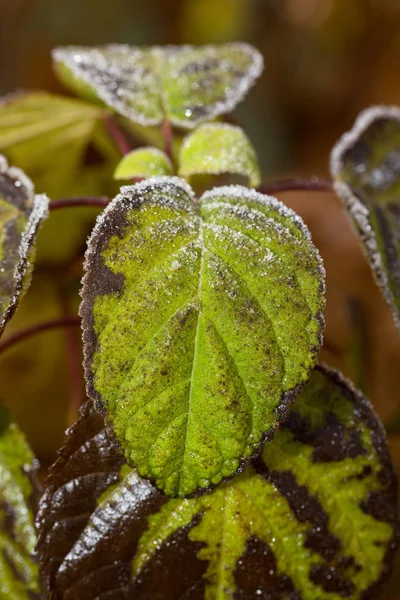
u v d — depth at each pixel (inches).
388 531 12.8
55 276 16.7
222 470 11.8
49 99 15.1
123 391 11.7
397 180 14.4
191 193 12.3
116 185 16.2
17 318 17.8
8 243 12.7
